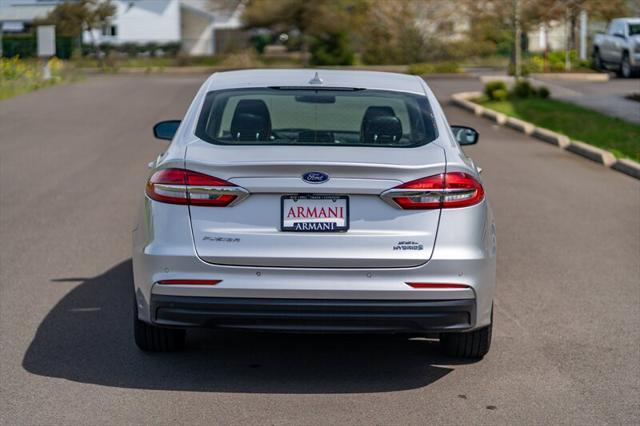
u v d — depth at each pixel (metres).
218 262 5.98
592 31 47.97
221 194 5.99
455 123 24.20
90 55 61.81
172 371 6.69
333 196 5.99
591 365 6.93
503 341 7.48
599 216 12.70
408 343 7.45
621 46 38.00
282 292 5.94
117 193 13.97
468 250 6.08
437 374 6.70
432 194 6.03
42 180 15.09
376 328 6.03
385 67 49.66
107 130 21.77
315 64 51.69
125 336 7.48
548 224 12.12
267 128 6.65
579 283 9.31
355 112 6.83
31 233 11.27
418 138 6.59
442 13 50.47
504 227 11.92
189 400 6.12
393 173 5.99
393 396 6.25
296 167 5.93
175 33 72.44
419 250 6.00
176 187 6.05
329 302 5.94
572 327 7.87
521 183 15.24
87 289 8.86
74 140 20.05
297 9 54.38
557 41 57.00
